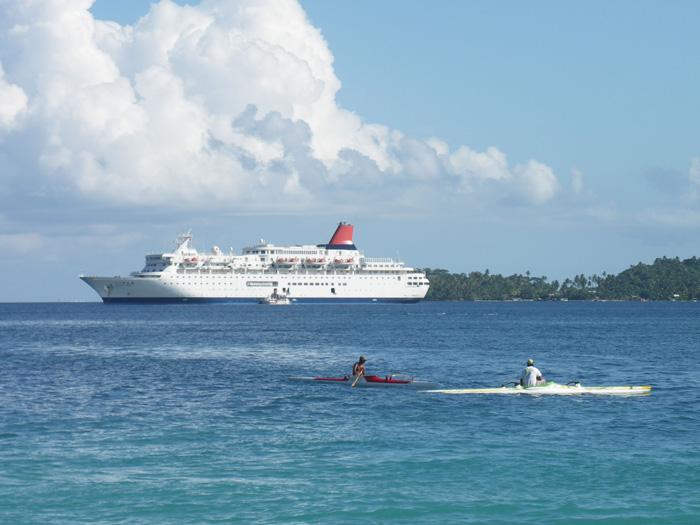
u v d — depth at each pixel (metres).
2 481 30.48
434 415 44.16
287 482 30.39
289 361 80.38
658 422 41.81
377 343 108.25
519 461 33.22
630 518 26.52
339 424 41.56
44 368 72.00
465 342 110.50
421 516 26.73
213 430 39.94
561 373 67.69
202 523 26.20
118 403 49.06
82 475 31.36
